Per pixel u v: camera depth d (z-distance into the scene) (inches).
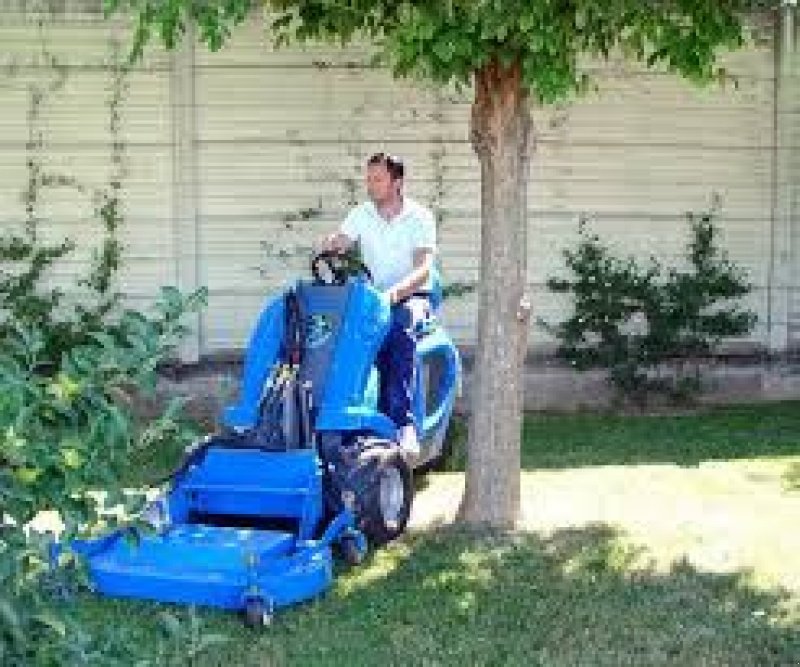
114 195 397.7
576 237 406.3
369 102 401.1
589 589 241.3
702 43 244.7
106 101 395.2
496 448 274.2
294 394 258.4
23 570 106.3
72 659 107.8
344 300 269.6
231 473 251.4
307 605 233.5
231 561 229.3
